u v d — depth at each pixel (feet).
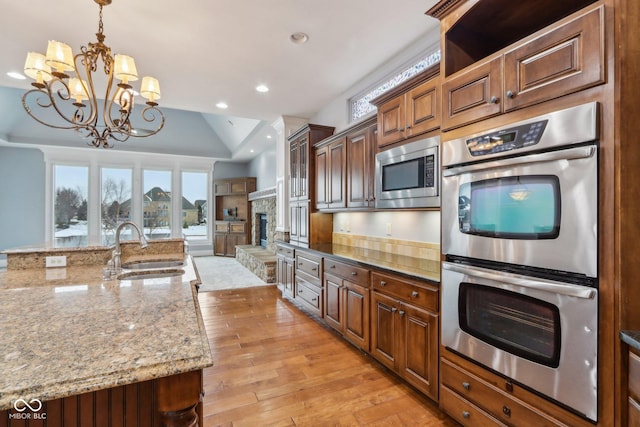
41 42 9.09
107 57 7.86
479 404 5.42
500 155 4.95
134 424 3.31
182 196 29.12
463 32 6.28
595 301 3.85
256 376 7.88
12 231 23.41
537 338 4.49
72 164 24.95
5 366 2.63
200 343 3.16
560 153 4.13
